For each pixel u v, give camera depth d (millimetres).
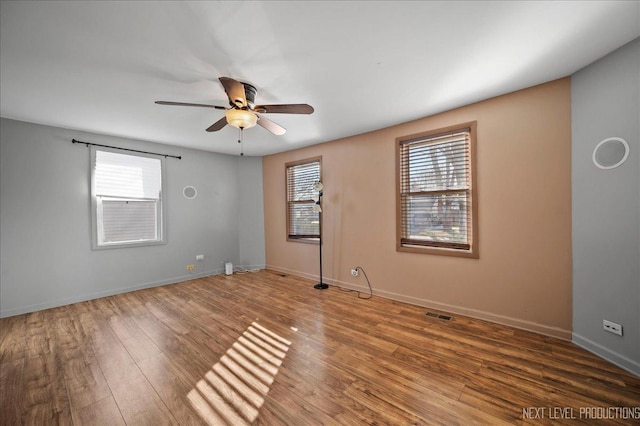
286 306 3180
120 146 3801
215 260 4848
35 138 3156
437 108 2789
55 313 3033
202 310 3080
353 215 3791
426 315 2844
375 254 3557
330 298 3457
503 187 2523
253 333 2488
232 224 5090
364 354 2102
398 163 3285
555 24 1556
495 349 2127
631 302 1782
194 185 4590
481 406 1530
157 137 3818
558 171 2244
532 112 2354
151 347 2250
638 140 1726
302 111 2279
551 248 2295
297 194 4656
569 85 2176
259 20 1490
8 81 2137
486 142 2609
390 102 2637
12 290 3000
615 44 1759
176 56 1829
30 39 1619
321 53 1821
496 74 2133
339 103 2650
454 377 1795
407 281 3250
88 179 3529
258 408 1546
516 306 2488
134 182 3951
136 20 1474
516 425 1392
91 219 3551
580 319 2135
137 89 2299
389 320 2734
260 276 4652
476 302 2727
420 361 1989
